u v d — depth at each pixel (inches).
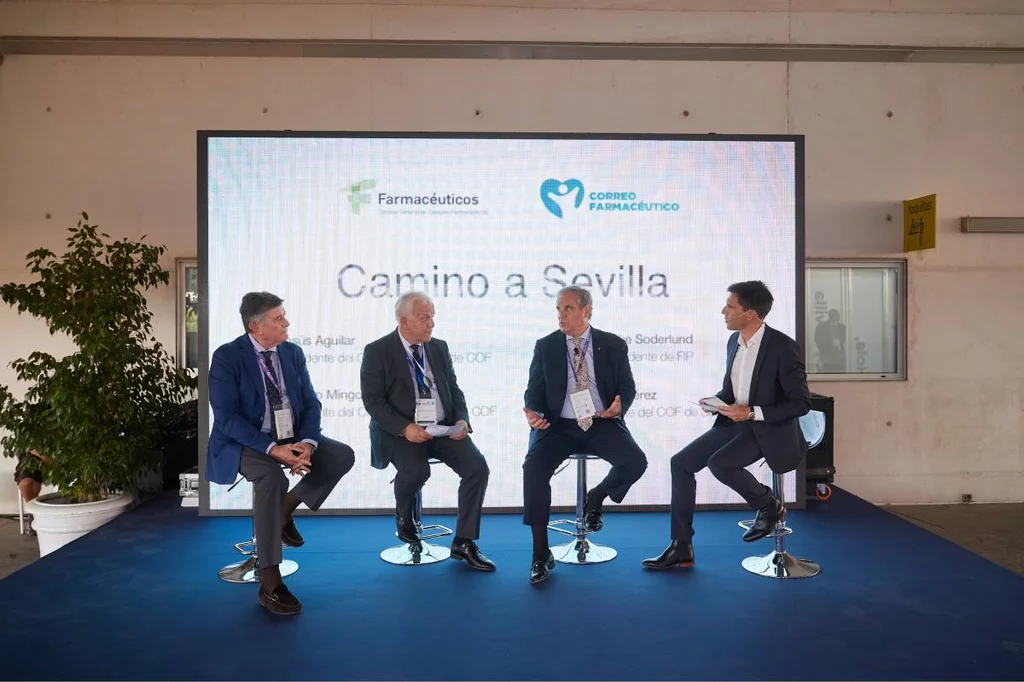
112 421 179.8
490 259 181.8
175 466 212.4
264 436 132.4
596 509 161.8
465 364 182.1
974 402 229.9
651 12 220.8
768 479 188.1
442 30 217.9
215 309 178.7
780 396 145.6
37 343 221.0
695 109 227.0
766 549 159.9
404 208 180.7
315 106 222.5
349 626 121.2
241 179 178.5
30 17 212.5
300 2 215.9
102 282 176.2
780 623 121.9
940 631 118.3
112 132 220.7
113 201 221.5
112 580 142.6
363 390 152.7
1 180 220.1
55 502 185.3
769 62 227.6
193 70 221.0
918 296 229.6
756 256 184.1
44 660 108.9
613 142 182.9
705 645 113.7
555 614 125.9
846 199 228.5
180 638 116.7
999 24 225.3
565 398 155.0
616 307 182.9
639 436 184.7
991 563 151.8
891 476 229.1
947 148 229.3
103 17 213.5
